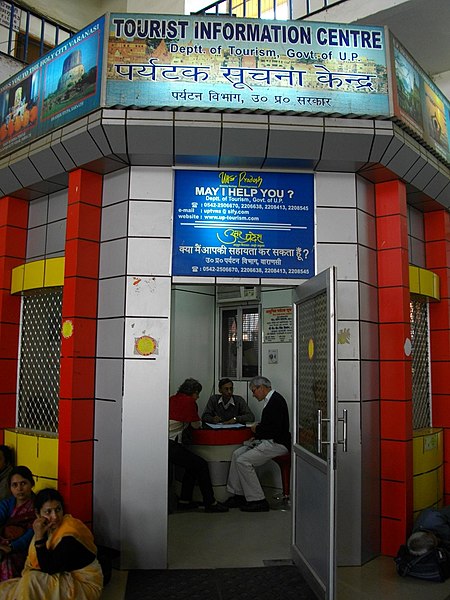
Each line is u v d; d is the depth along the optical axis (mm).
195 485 6074
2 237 5270
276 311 6977
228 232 4410
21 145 4727
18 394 5156
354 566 4160
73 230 4449
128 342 4211
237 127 4047
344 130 4102
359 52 4281
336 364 3463
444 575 3875
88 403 4348
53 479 4371
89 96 4180
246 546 4566
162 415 4156
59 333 4836
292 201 4496
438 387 5441
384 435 4488
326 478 3453
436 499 5020
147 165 4418
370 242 4645
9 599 3043
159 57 4137
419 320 5449
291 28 4250
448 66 6891
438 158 4930
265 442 5730
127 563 4027
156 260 4320
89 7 9562
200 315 7523
